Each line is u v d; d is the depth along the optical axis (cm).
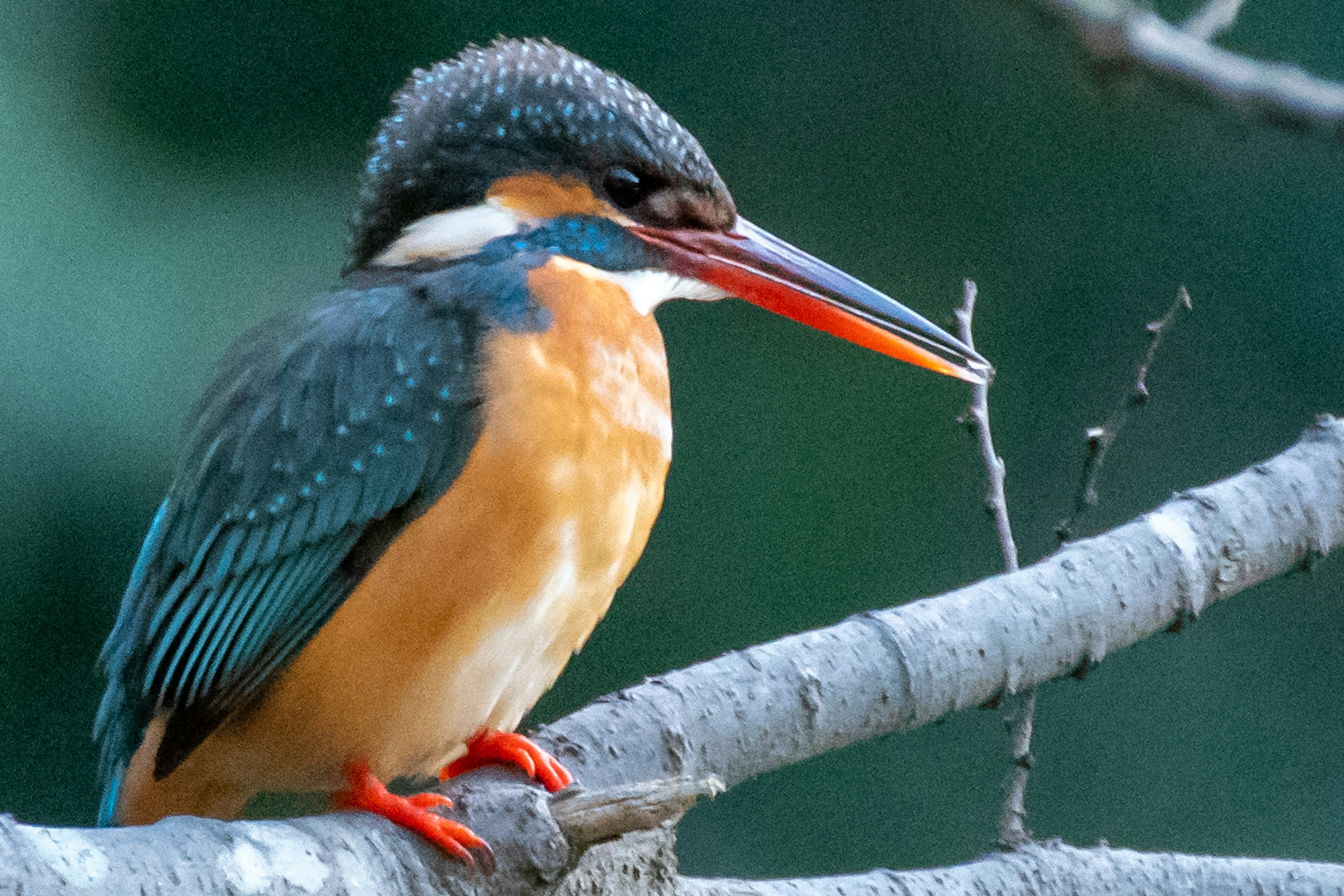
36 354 1094
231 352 608
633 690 572
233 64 1250
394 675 545
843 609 1392
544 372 548
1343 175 1463
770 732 566
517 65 616
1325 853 1345
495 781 543
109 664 609
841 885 552
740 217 646
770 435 1412
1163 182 1489
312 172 1265
